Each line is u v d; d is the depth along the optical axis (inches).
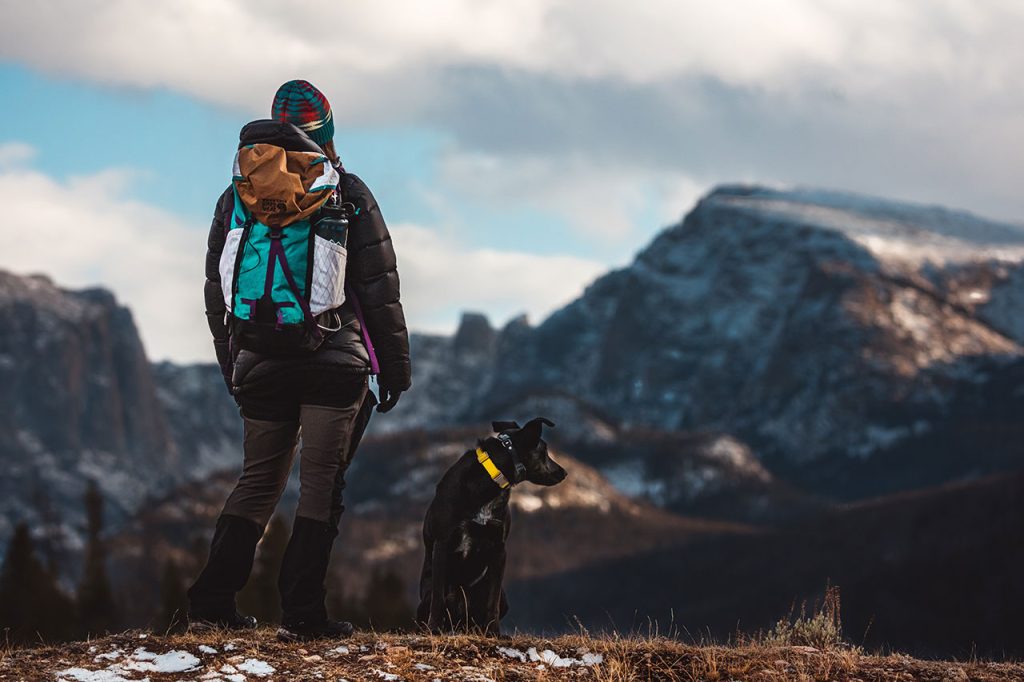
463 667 285.1
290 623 303.0
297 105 312.3
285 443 313.1
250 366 302.0
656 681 285.4
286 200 286.2
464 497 352.2
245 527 311.3
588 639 317.1
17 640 313.1
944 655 327.6
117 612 3191.4
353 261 303.0
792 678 284.4
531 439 363.9
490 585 360.8
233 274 293.1
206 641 292.8
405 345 310.2
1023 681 286.0
